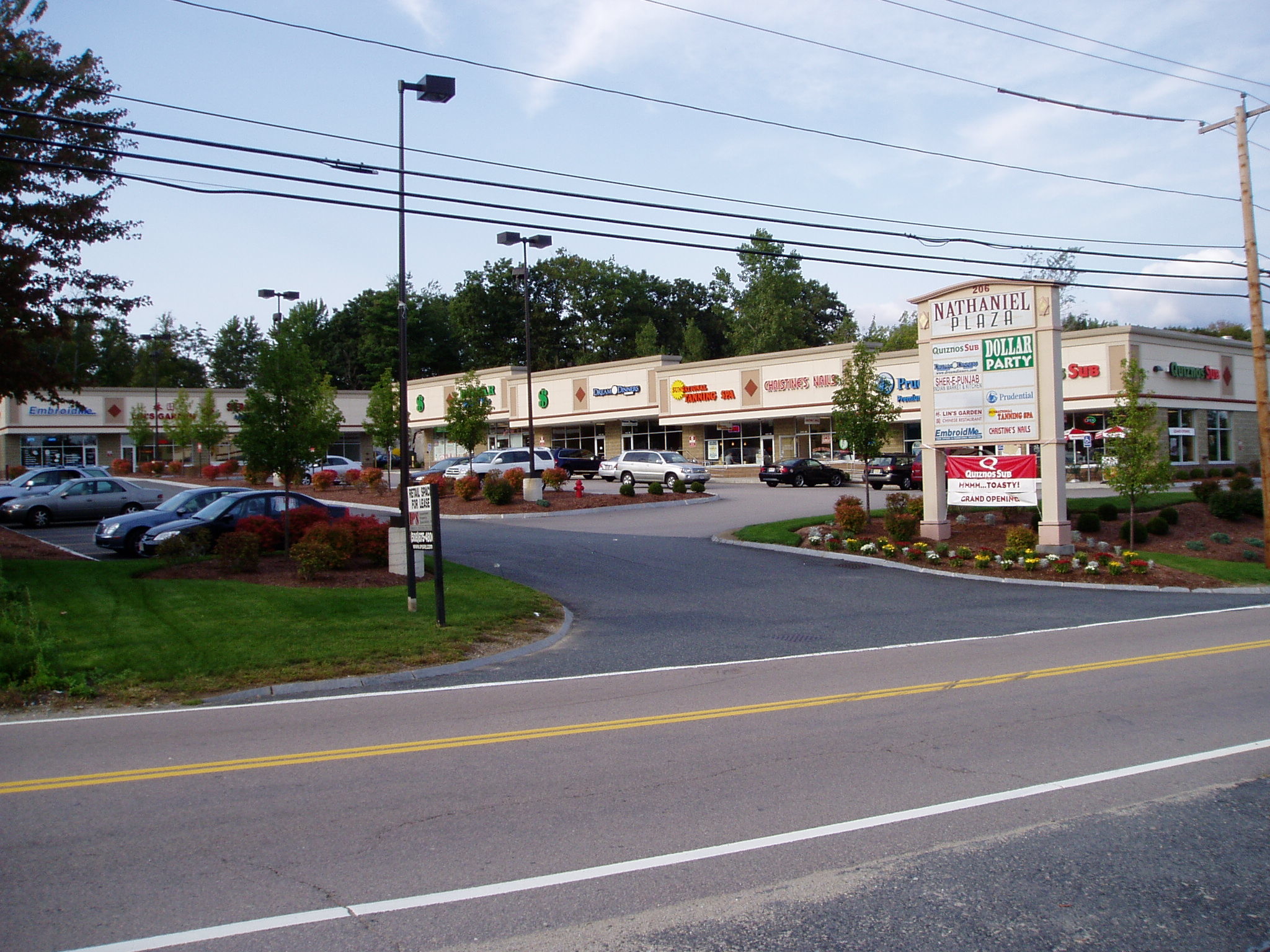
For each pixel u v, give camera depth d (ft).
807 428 160.86
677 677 35.37
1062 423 70.90
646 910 15.43
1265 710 29.09
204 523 66.28
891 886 16.40
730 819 19.61
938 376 75.41
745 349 256.93
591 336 283.59
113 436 207.21
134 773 23.24
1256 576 68.39
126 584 51.55
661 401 177.58
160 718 29.71
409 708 30.68
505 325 277.23
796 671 36.32
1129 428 77.87
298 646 39.04
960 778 22.36
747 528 82.84
